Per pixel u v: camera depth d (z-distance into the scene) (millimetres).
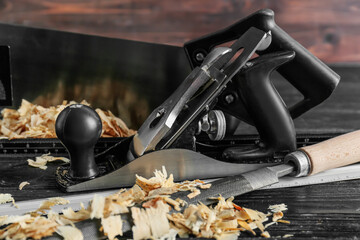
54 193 969
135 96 1612
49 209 873
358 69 2602
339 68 2564
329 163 1002
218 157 1146
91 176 979
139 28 2332
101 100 1604
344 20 2480
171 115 955
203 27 2375
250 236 787
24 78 1561
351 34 2506
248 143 1239
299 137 1259
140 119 1635
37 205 905
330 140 1042
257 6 2404
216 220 822
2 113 1559
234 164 1037
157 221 786
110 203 805
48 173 1097
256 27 1075
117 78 1577
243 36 1021
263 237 782
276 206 895
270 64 1043
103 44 1531
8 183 1030
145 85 1598
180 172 1006
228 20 2377
